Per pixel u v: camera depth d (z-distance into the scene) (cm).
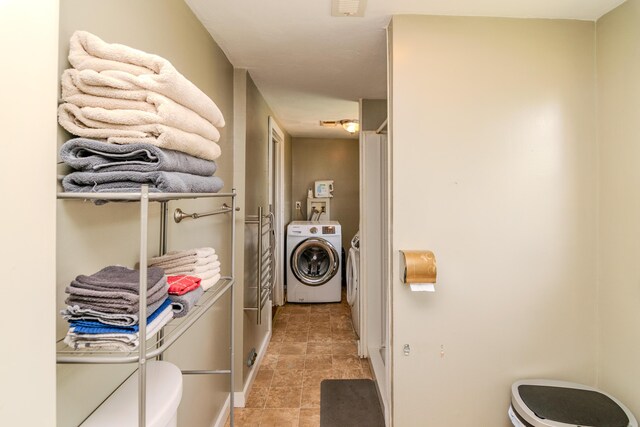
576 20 150
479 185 150
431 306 150
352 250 321
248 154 218
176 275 96
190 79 142
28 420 55
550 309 150
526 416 128
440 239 150
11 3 51
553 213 150
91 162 69
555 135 150
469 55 149
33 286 56
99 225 84
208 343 165
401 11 145
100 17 84
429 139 149
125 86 71
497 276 150
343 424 189
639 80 129
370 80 231
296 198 471
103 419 76
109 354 65
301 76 224
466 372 150
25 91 54
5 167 50
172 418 84
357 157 473
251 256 233
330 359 268
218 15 147
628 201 134
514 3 138
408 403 150
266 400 213
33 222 56
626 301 135
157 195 66
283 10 143
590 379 150
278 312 372
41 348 57
